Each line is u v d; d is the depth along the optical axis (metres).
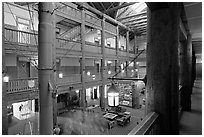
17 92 9.48
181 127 3.84
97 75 17.62
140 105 18.81
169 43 2.92
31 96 10.34
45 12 3.86
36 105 15.45
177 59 3.06
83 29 15.45
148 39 3.21
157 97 3.01
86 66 21.50
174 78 2.98
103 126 11.73
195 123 4.14
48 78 3.88
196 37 7.92
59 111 15.45
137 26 24.67
